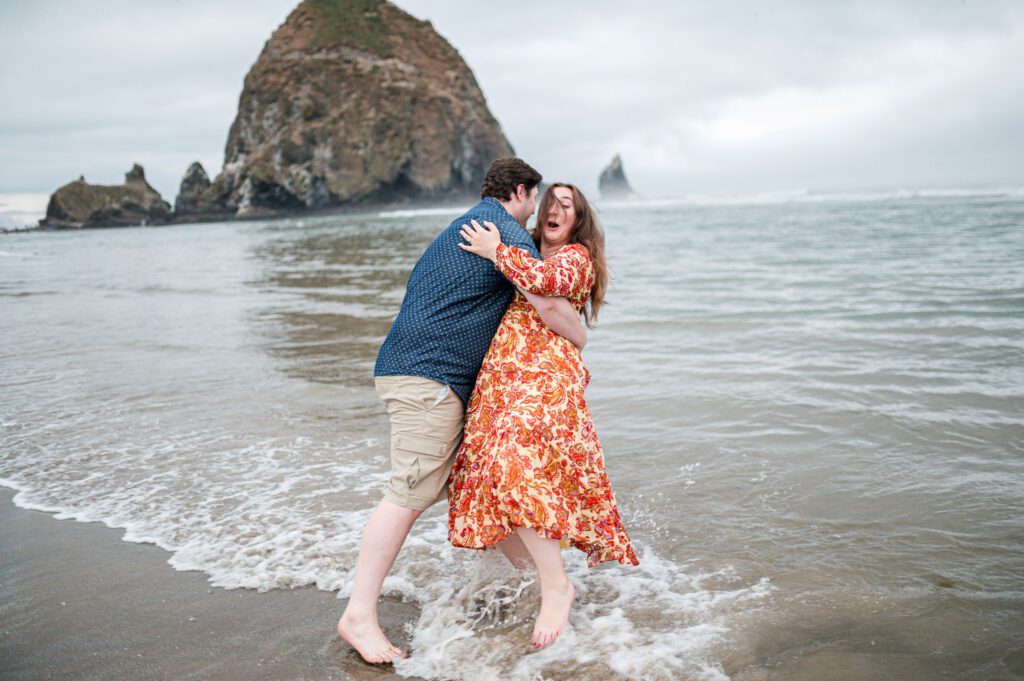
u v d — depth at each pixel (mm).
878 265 12523
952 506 3398
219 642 2590
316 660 2486
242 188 94438
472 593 2855
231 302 10969
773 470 3924
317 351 7254
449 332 2693
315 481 3990
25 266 20141
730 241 20578
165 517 3605
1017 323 7023
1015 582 2740
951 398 4930
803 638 2465
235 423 5027
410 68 105250
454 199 103000
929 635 2447
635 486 3812
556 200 2941
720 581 2854
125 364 6945
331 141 95625
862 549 3043
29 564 3174
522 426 2562
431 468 2666
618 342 7164
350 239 29375
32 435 4895
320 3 109625
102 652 2531
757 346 6703
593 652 2449
